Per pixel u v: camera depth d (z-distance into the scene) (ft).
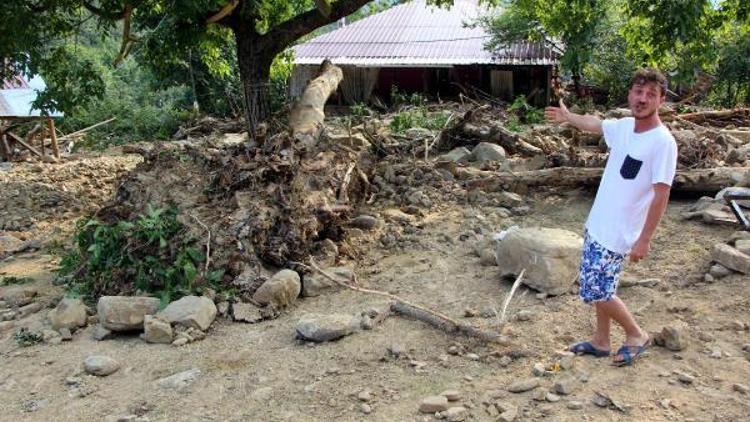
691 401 10.99
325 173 20.83
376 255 19.63
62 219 29.01
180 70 76.74
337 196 21.01
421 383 12.34
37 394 13.12
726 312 14.10
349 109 74.23
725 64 69.97
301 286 17.28
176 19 31.81
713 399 11.01
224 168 20.07
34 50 29.25
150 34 34.24
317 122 26.22
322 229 19.65
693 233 18.56
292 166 19.61
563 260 15.56
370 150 29.53
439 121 37.91
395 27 82.17
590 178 22.88
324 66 36.68
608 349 12.55
